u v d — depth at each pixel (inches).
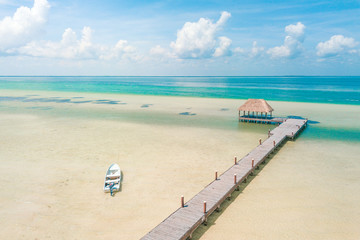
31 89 4288.9
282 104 2308.1
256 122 1507.1
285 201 604.7
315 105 2229.3
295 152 958.4
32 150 952.9
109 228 501.4
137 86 5487.2
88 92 3673.7
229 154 924.0
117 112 1856.5
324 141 1101.7
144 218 534.0
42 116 1665.8
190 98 2847.0
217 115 1750.7
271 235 480.7
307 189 661.9
